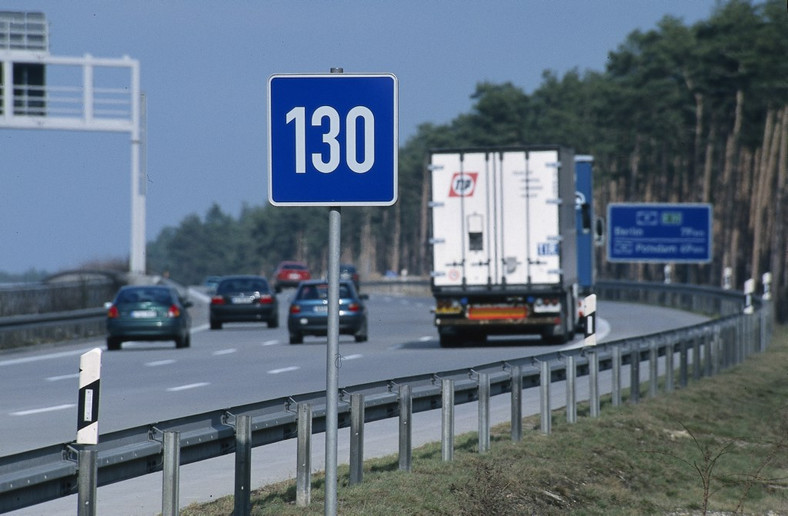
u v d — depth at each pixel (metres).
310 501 32.88
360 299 116.25
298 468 32.72
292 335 114.81
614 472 45.50
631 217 194.12
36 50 137.75
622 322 142.50
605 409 57.78
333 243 26.89
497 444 45.41
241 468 30.42
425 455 42.31
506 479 39.03
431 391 41.38
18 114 139.12
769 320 113.00
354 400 35.69
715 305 180.00
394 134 27.05
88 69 139.25
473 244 100.44
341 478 37.12
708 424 59.47
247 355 99.50
